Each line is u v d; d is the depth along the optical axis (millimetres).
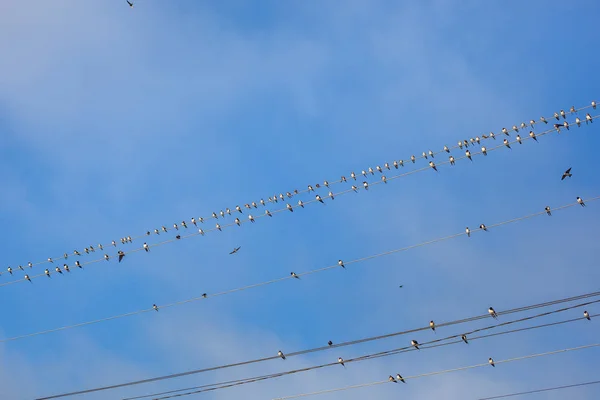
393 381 51969
